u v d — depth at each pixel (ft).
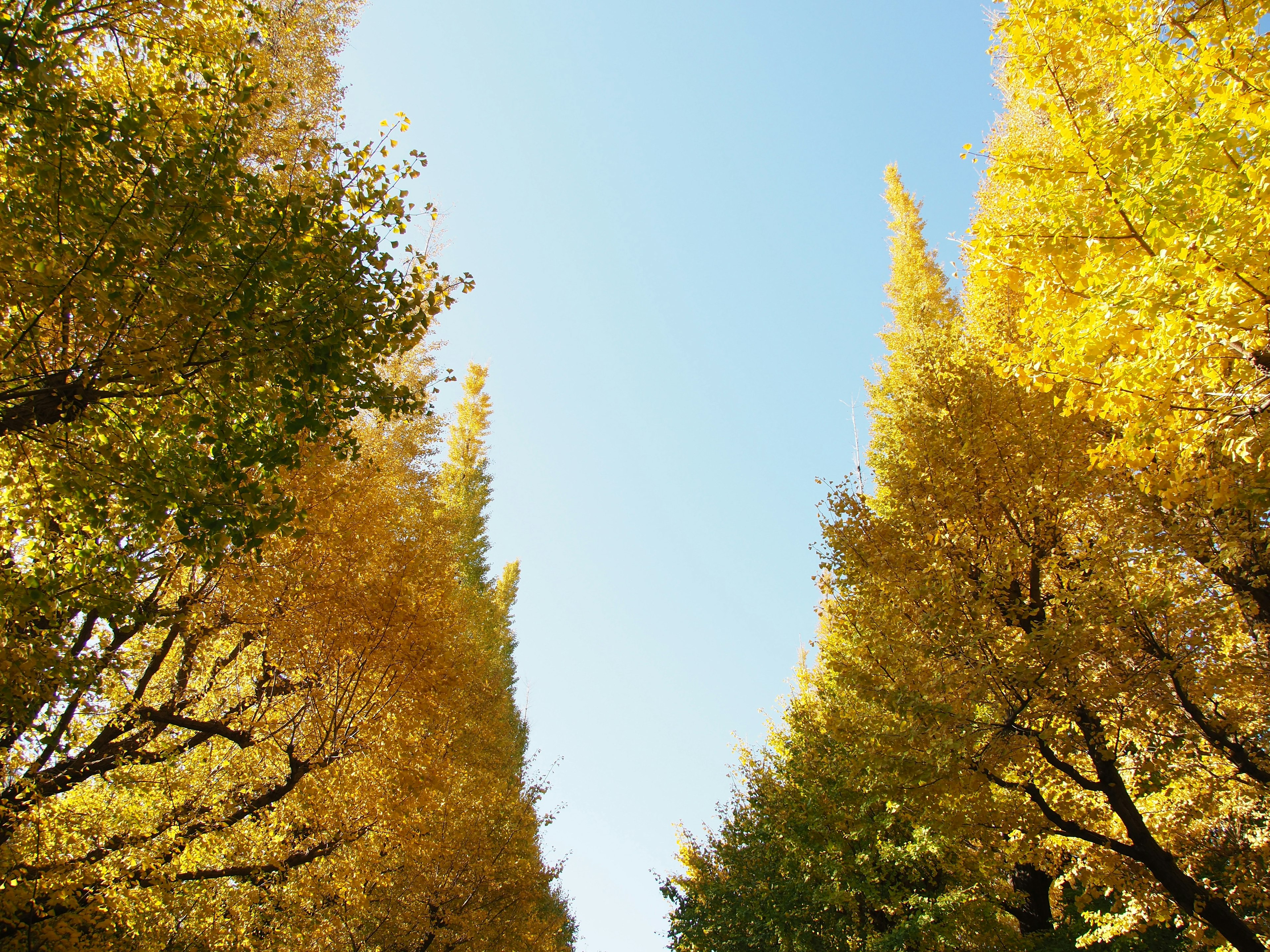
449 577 38.52
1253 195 12.42
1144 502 23.40
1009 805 25.64
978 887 36.73
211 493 14.90
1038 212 16.57
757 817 51.62
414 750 31.17
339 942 34.63
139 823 23.41
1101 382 16.02
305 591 27.66
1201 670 23.12
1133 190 14.03
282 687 29.63
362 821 29.99
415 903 41.88
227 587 25.12
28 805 20.29
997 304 29.73
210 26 17.10
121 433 15.58
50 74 12.91
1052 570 26.81
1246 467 15.98
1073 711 23.40
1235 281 13.03
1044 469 26.55
